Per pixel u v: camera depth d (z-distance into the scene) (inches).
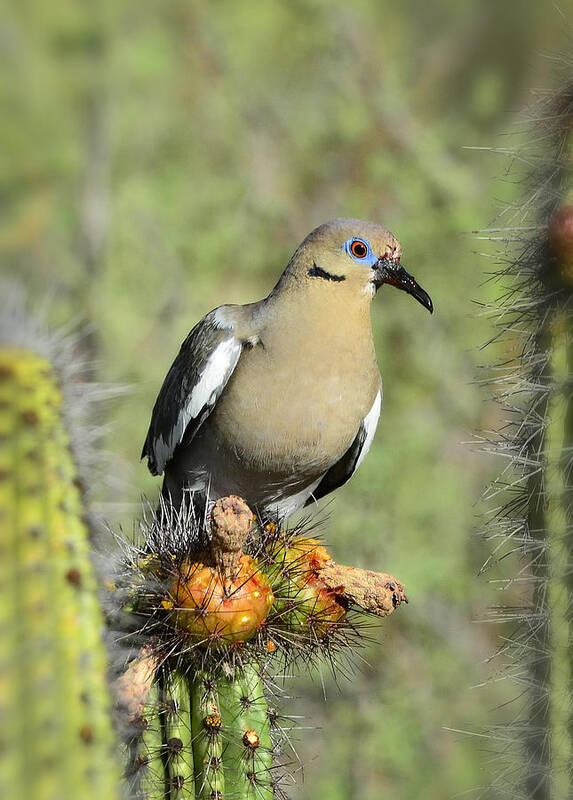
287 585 213.3
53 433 168.9
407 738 564.7
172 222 685.9
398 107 721.6
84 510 171.5
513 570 610.9
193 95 737.6
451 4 832.3
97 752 161.8
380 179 695.1
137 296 665.0
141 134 722.8
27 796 157.6
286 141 727.7
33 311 193.9
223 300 690.2
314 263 313.6
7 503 163.5
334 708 567.2
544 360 234.8
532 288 239.5
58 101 705.0
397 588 218.8
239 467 322.3
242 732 206.2
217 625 201.3
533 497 237.0
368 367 317.7
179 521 217.9
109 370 588.7
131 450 595.2
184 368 326.3
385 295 669.9
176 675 204.7
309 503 371.6
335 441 317.7
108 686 170.4
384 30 825.5
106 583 192.7
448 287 660.7
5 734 157.6
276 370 309.7
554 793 233.8
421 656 594.9
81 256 670.5
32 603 161.3
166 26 748.6
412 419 653.3
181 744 201.5
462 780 555.2
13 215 680.4
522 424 240.5
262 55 757.9
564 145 239.5
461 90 811.4
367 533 601.6
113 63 711.7
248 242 700.7
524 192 248.5
